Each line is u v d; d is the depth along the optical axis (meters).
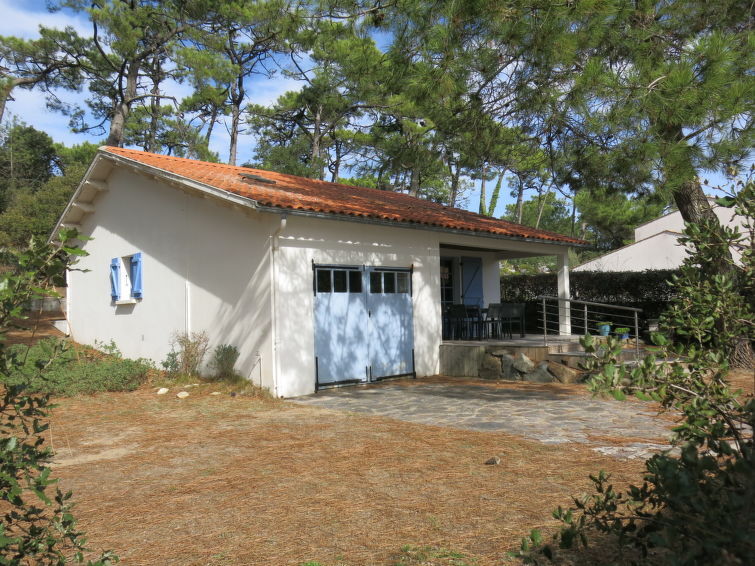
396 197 17.11
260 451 6.23
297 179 15.04
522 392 9.91
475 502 4.47
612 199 9.91
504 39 7.50
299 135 32.91
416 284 12.22
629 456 5.57
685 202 10.76
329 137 32.75
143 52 22.20
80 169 23.33
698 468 1.99
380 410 8.45
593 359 2.53
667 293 18.58
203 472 5.52
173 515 4.41
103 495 4.93
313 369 10.09
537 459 5.58
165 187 12.03
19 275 2.26
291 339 9.78
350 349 10.78
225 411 8.51
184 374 10.85
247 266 10.12
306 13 9.31
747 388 8.01
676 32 7.98
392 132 19.50
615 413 7.82
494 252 17.11
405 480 5.08
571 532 2.50
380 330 11.40
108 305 13.77
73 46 22.33
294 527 4.11
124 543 3.92
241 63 26.73
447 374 12.48
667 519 2.12
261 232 9.88
